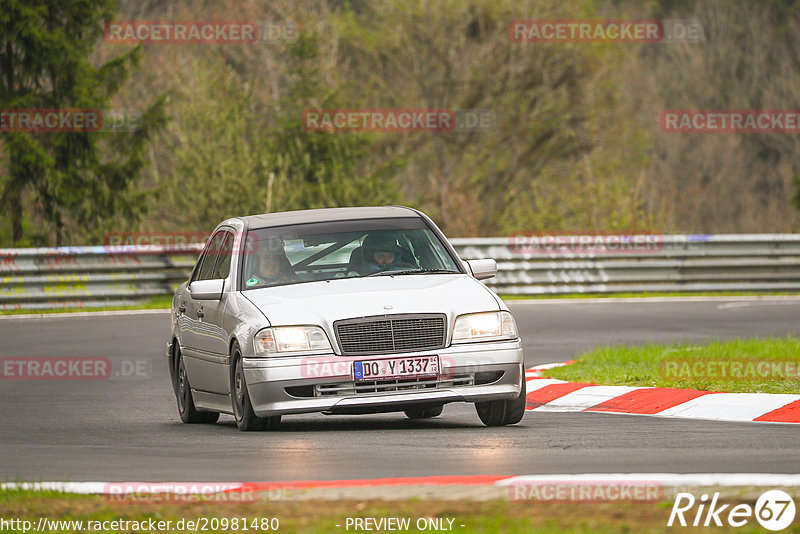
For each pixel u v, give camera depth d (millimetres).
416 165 197000
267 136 155000
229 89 147375
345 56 198125
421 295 35875
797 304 83000
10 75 121188
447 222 174750
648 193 188250
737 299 87812
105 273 85688
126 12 195750
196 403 40469
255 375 34938
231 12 189125
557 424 36406
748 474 24812
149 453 31766
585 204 133875
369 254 38375
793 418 35719
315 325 35000
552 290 91000
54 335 69312
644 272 92312
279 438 34031
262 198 132875
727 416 37156
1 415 43312
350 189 144000
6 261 81938
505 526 20375
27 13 118688
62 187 121375
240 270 38312
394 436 33625
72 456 31734
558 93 193500
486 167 197500
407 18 189625
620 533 19828
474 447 30734
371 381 34688
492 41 191250
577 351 59344
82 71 121688
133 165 125375
